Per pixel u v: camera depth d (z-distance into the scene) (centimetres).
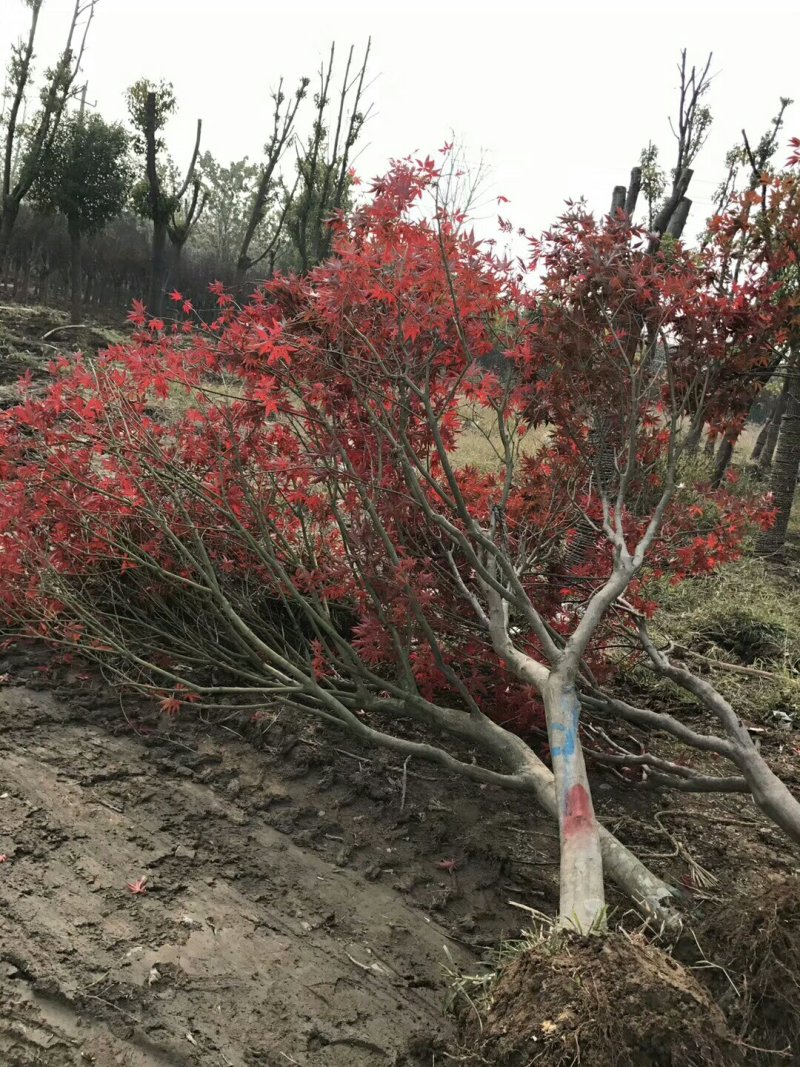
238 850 312
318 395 342
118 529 418
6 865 280
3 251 2194
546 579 444
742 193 384
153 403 627
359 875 310
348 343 345
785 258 378
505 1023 209
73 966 245
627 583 350
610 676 474
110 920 265
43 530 412
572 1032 199
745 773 330
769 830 370
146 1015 234
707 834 362
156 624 449
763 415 2288
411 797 363
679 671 373
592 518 445
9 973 239
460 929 289
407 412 354
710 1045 200
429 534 414
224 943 264
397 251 322
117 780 340
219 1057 225
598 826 278
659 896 261
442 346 359
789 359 402
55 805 316
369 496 384
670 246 407
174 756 367
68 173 1948
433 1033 241
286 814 338
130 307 2495
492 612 368
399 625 399
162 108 1984
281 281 350
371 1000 253
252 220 2106
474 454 849
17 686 397
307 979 257
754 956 228
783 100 1152
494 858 328
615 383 389
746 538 855
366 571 388
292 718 404
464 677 424
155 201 1989
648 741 444
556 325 376
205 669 430
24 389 417
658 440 433
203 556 387
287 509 439
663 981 208
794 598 718
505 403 386
